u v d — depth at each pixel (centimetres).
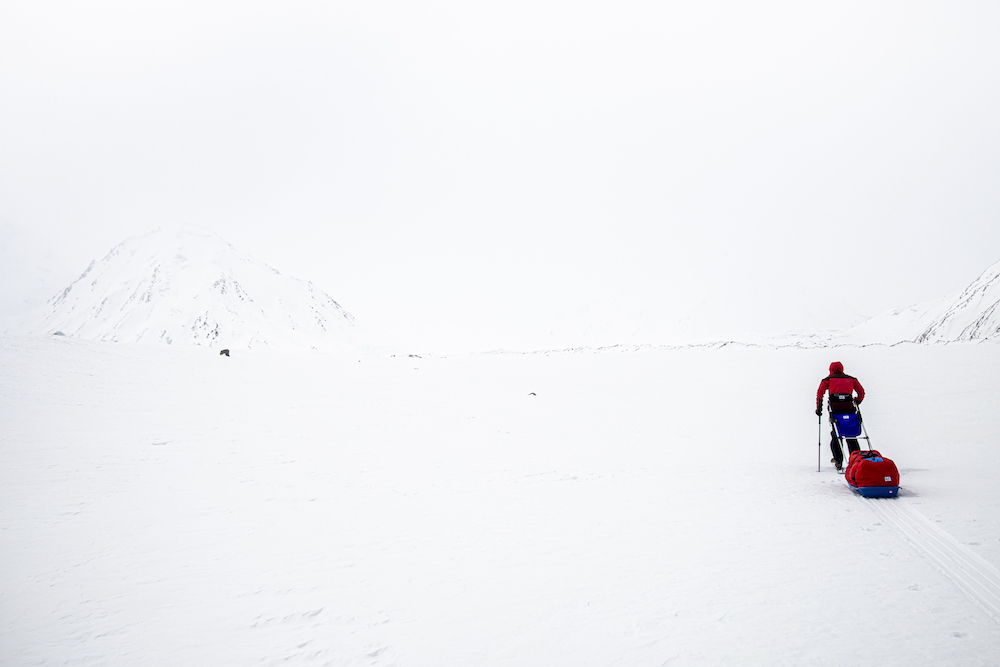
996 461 856
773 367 3581
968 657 322
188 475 1032
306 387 2769
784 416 1730
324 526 699
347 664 356
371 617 429
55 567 564
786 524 611
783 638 359
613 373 3816
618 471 991
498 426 1691
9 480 987
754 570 481
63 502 839
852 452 808
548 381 3394
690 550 545
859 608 396
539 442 1377
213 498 861
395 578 512
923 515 599
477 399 2483
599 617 408
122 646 394
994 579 429
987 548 489
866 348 4984
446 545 604
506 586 479
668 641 364
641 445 1278
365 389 2823
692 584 459
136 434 1467
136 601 477
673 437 1381
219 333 17038
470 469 1062
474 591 472
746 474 911
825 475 877
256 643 392
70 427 1527
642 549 557
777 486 809
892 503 659
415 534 652
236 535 666
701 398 2297
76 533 682
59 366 2548
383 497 855
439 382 3316
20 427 1492
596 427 1620
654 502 753
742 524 622
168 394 2220
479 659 354
